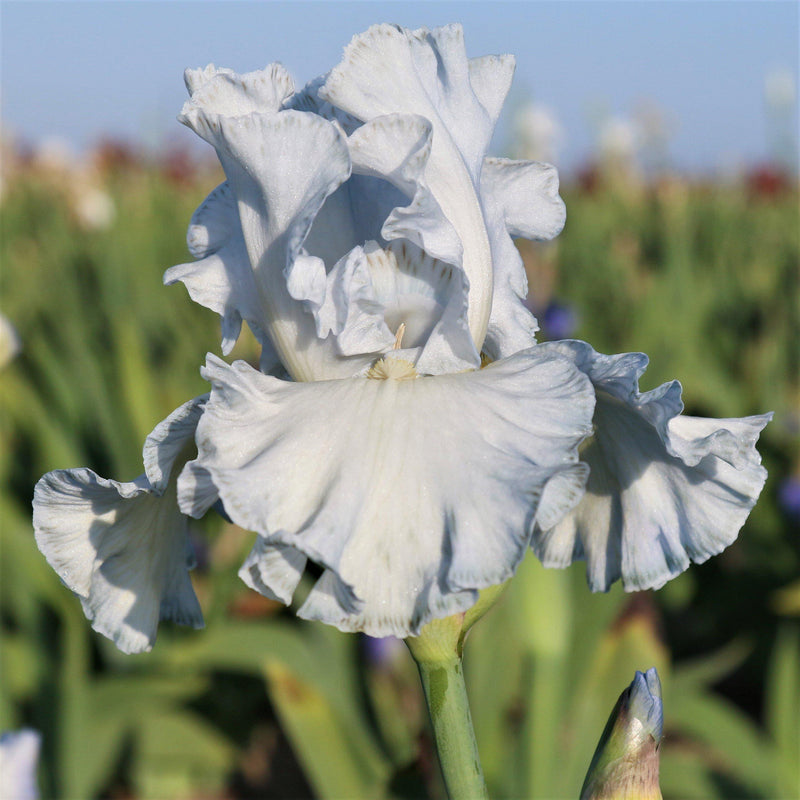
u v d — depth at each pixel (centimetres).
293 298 41
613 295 192
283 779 110
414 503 38
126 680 90
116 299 164
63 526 42
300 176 40
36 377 145
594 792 42
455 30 43
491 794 73
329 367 42
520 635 69
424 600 37
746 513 41
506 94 44
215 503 42
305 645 87
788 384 148
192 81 42
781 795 82
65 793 79
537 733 68
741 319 180
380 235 43
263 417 40
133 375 108
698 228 266
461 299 41
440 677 41
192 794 106
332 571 38
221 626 93
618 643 82
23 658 92
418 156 41
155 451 40
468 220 42
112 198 278
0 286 200
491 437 39
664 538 41
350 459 39
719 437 40
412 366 42
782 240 247
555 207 45
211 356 40
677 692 92
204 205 44
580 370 40
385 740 88
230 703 108
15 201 297
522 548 37
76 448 114
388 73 41
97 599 42
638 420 41
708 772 89
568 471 38
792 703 84
